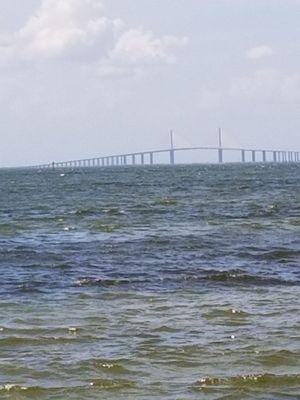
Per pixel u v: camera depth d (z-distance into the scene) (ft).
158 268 199.52
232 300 153.48
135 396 96.07
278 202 453.17
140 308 146.00
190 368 106.93
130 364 108.88
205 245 247.09
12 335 125.29
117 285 173.37
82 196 568.41
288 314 139.44
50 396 96.32
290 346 116.88
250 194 550.77
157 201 477.36
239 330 127.54
